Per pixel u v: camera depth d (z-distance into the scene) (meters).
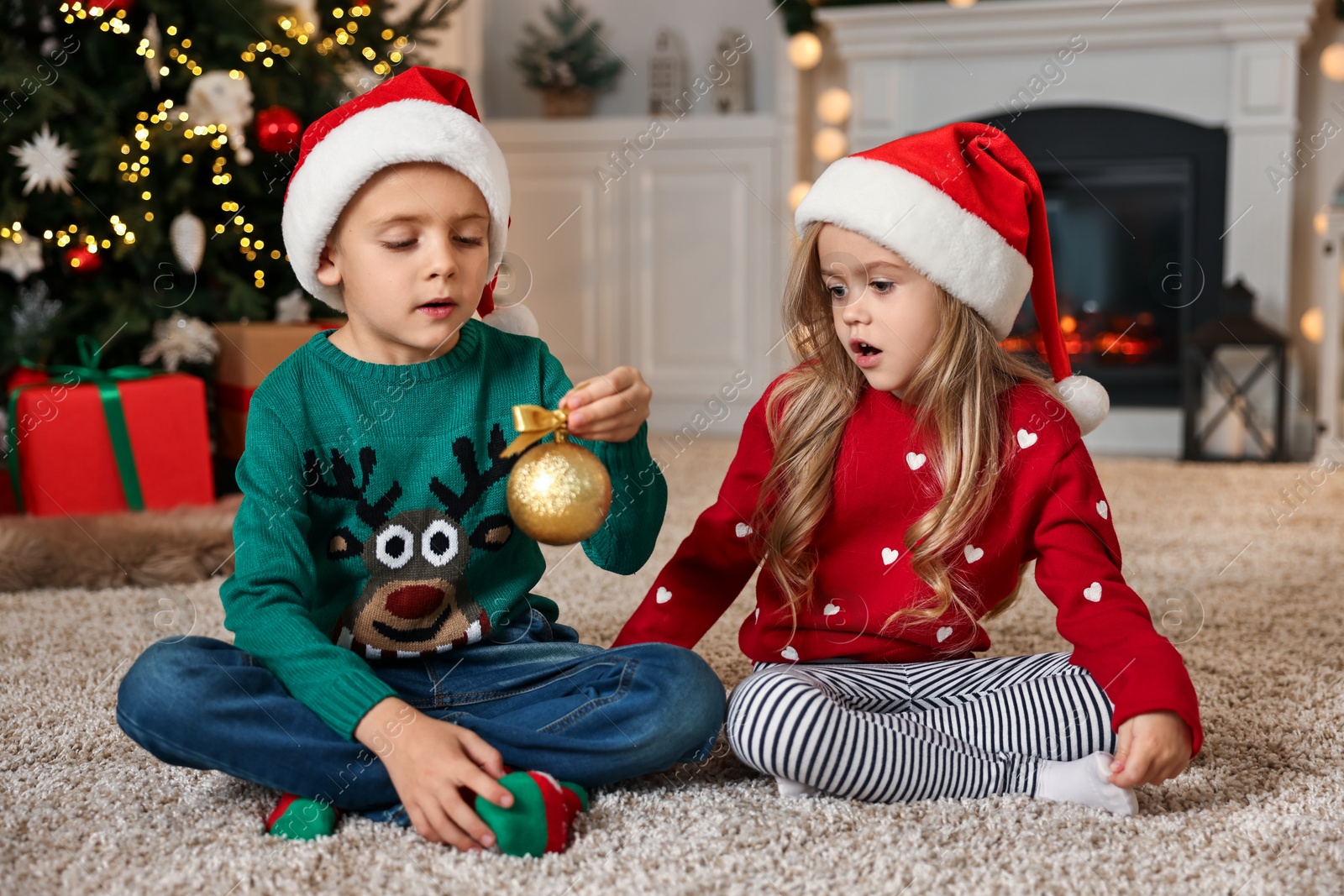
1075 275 3.62
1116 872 0.75
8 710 1.10
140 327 2.04
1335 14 3.42
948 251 0.95
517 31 4.27
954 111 3.66
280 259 2.27
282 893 0.72
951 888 0.72
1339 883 0.73
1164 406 3.55
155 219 2.07
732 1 4.11
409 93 0.91
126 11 2.11
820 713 0.84
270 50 2.18
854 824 0.82
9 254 2.02
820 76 4.00
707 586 1.04
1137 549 1.94
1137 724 0.83
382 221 0.88
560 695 0.89
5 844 0.79
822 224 0.99
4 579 1.62
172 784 0.91
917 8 3.58
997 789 0.89
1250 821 0.83
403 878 0.73
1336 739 1.02
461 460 0.94
